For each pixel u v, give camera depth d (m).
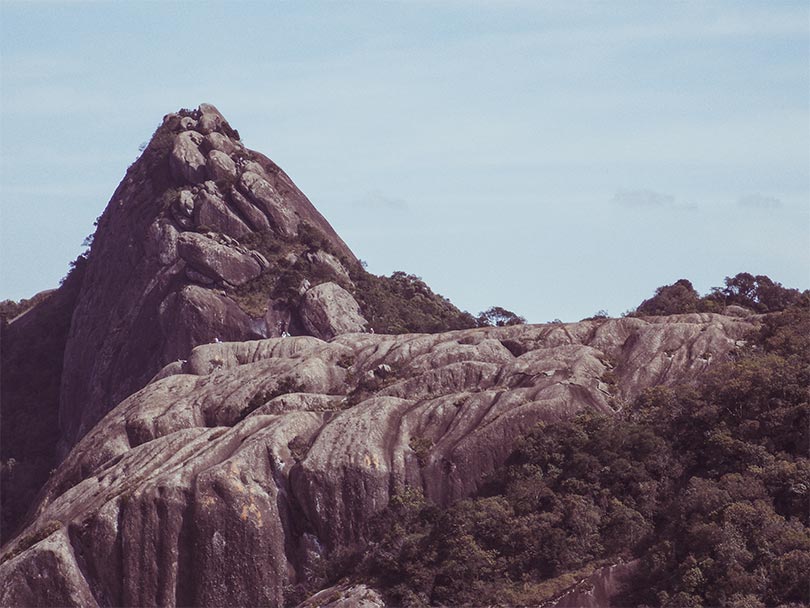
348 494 119.25
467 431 122.81
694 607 101.62
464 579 109.44
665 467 116.75
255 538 118.12
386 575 111.88
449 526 112.62
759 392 119.81
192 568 117.69
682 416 120.94
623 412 124.75
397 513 117.31
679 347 131.88
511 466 119.25
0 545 135.25
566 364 129.88
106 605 118.00
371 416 124.31
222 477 119.69
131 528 118.88
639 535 110.56
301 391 134.50
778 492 111.25
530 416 122.19
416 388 130.25
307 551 118.56
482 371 130.75
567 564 109.50
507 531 112.00
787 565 102.00
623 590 107.38
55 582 117.69
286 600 115.75
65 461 135.88
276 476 121.06
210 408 134.88
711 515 108.50
